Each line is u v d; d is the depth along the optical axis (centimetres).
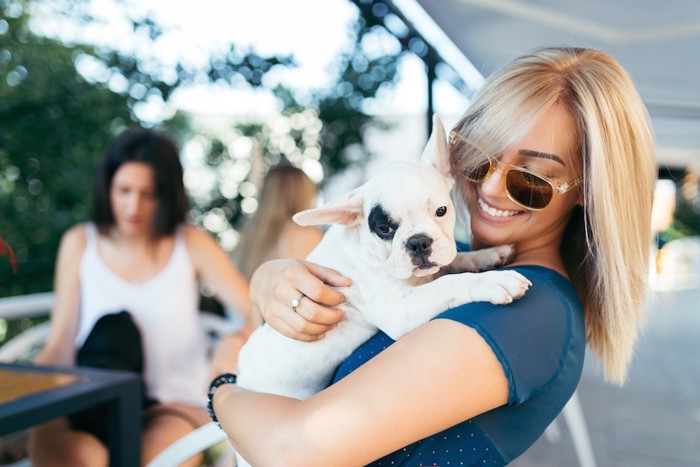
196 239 287
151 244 274
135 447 200
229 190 755
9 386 184
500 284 122
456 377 112
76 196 680
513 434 124
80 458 209
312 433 113
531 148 139
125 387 195
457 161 153
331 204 139
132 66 696
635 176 140
